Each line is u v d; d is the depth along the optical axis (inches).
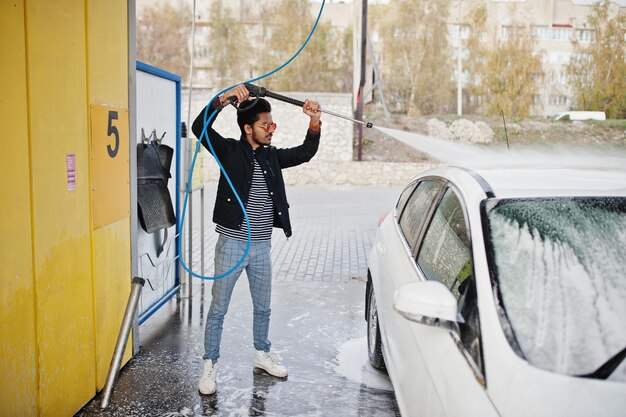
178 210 237.0
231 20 1332.4
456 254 115.2
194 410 157.2
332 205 612.7
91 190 155.6
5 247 120.6
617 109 1243.8
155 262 217.6
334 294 272.8
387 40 1306.6
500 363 87.7
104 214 163.5
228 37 1334.9
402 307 99.0
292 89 1343.5
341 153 823.1
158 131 215.0
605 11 1226.0
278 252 373.4
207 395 165.3
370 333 184.1
